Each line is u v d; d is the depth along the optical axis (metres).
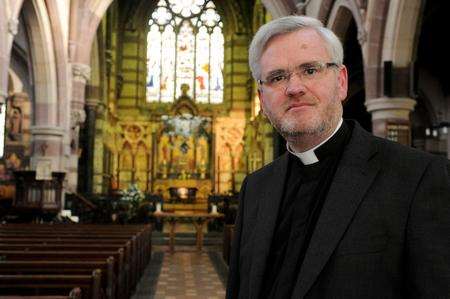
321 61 1.83
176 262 14.57
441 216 1.55
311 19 1.90
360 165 1.76
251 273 1.89
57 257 6.65
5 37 12.91
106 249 7.87
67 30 19.50
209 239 19.80
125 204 21.81
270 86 1.89
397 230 1.60
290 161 2.07
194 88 34.00
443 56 19.81
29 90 24.88
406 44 12.09
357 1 13.15
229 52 33.81
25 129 24.70
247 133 32.09
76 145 20.30
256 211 2.09
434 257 1.51
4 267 5.38
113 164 31.44
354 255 1.61
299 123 1.82
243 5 33.75
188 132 32.03
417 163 1.69
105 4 20.78
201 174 31.98
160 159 32.31
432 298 1.48
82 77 20.14
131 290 9.45
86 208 20.25
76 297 3.62
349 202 1.69
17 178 15.72
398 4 11.81
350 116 22.95
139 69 33.66
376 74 12.52
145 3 33.97
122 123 32.75
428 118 20.95
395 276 1.59
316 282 1.64
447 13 17.42
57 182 15.98
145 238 12.99
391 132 12.16
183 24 34.59
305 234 1.80
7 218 15.84
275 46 1.87
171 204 30.00
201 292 9.84
